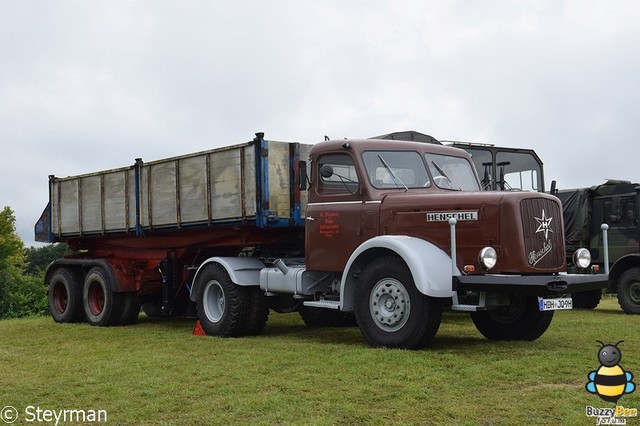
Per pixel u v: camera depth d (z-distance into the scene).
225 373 6.67
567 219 15.02
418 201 7.96
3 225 39.62
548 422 4.81
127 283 11.88
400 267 7.59
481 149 13.80
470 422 4.82
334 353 7.53
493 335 8.72
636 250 13.86
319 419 4.95
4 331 11.09
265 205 9.44
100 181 12.57
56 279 13.15
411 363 6.73
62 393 6.06
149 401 5.67
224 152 10.02
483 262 7.19
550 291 7.05
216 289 9.96
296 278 9.04
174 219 10.93
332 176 8.79
